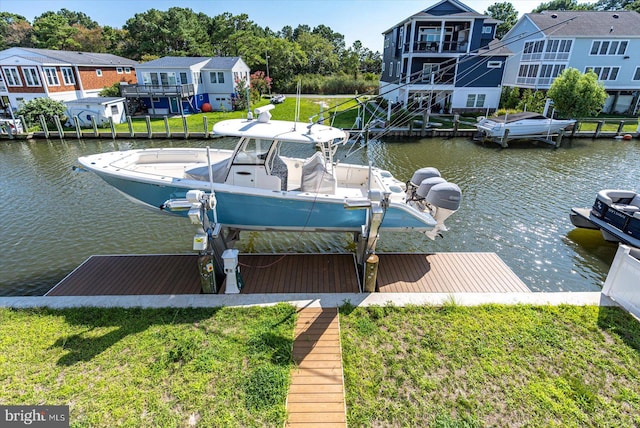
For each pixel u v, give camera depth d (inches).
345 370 148.2
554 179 471.5
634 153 617.6
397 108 884.0
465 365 151.3
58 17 1813.5
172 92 932.0
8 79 847.7
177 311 183.0
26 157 584.1
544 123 674.2
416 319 179.5
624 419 128.5
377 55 2496.3
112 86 997.8
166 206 207.9
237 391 136.7
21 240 298.7
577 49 925.2
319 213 231.8
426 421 127.3
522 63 1033.5
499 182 458.6
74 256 275.7
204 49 1627.7
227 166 232.7
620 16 976.3
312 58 1777.8
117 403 130.7
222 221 240.1
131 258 242.1
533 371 148.6
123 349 156.7
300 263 236.1
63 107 790.5
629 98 983.6
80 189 417.4
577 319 179.3
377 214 191.8
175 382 140.1
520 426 125.6
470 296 198.2
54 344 158.7
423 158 586.6
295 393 137.5
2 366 146.0
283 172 246.4
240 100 1061.1
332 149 256.8
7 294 231.8
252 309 185.0
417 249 294.0
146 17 1635.1
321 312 184.4
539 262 278.7
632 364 152.5
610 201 294.4
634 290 182.7
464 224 337.1
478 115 934.4
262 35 2128.4
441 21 866.1
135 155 277.4
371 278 200.2
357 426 125.4
